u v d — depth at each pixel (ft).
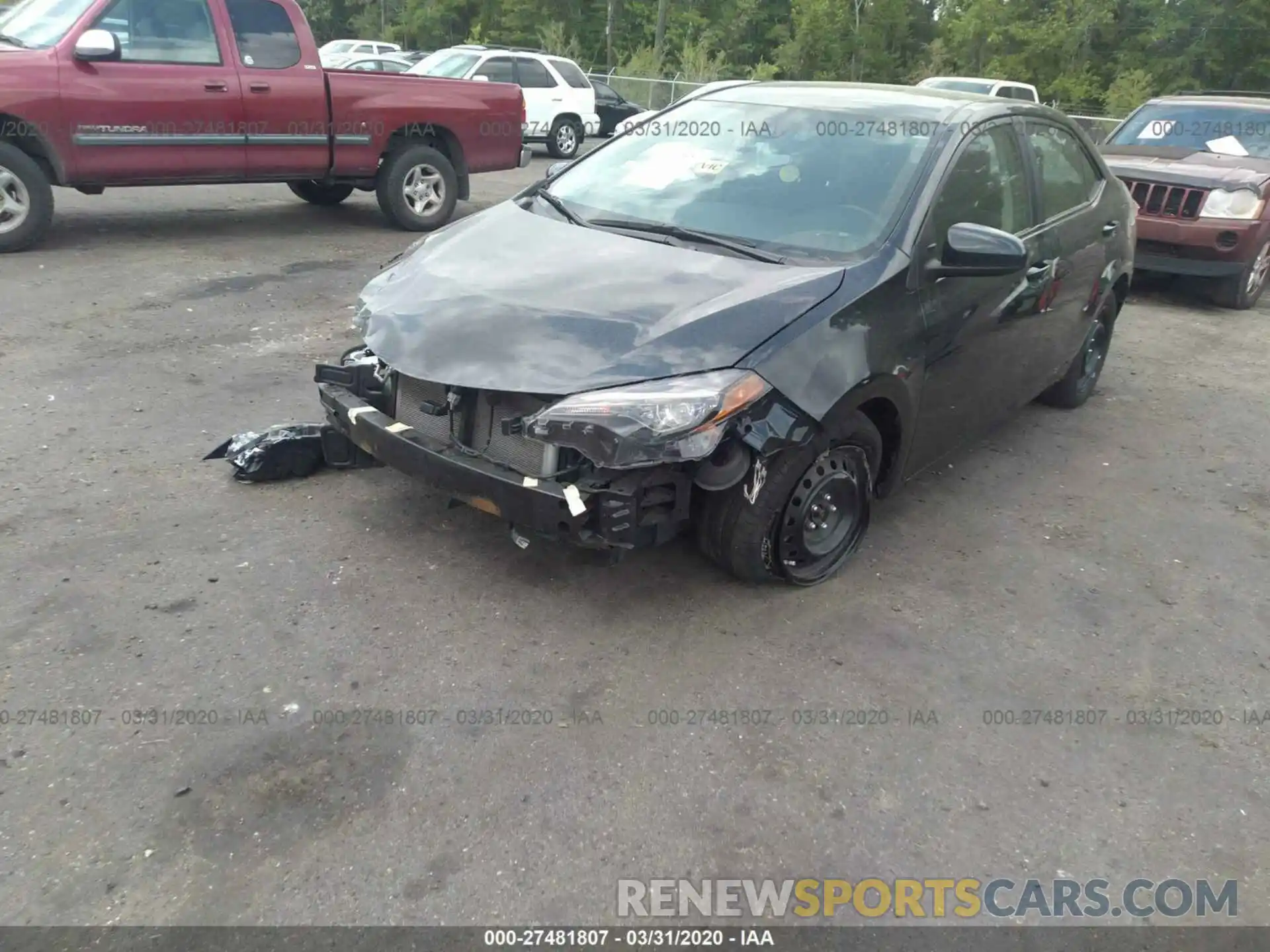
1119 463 17.93
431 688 10.44
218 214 34.14
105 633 10.94
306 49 29.60
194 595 11.73
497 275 12.50
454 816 8.85
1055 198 16.98
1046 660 11.78
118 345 20.03
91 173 26.81
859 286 12.10
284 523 13.47
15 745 9.29
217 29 27.99
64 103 25.80
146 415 16.76
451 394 11.35
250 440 14.60
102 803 8.73
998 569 13.80
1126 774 10.00
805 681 10.98
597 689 10.60
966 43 142.82
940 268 13.03
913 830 9.09
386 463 12.21
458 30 184.55
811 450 11.50
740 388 10.67
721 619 11.96
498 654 11.04
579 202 14.84
